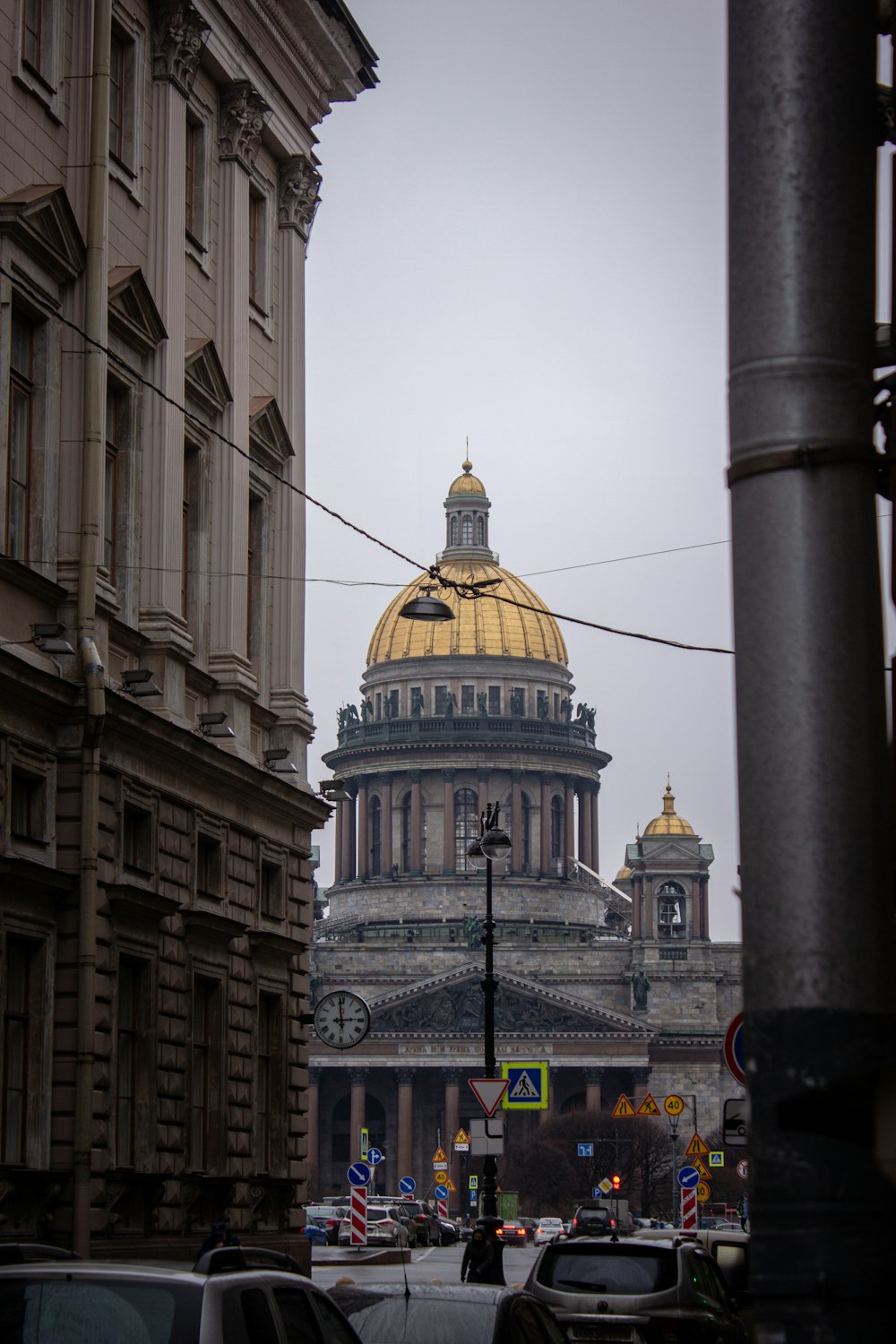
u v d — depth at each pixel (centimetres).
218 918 5228
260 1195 5694
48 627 4297
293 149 6331
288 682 6069
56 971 4406
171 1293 1678
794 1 978
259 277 6159
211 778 5281
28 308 4419
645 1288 3450
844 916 920
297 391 6353
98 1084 4438
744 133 988
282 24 6122
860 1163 867
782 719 945
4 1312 1670
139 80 5066
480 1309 2472
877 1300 861
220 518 5566
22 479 4438
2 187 4300
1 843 4156
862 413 980
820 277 974
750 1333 3784
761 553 968
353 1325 2428
